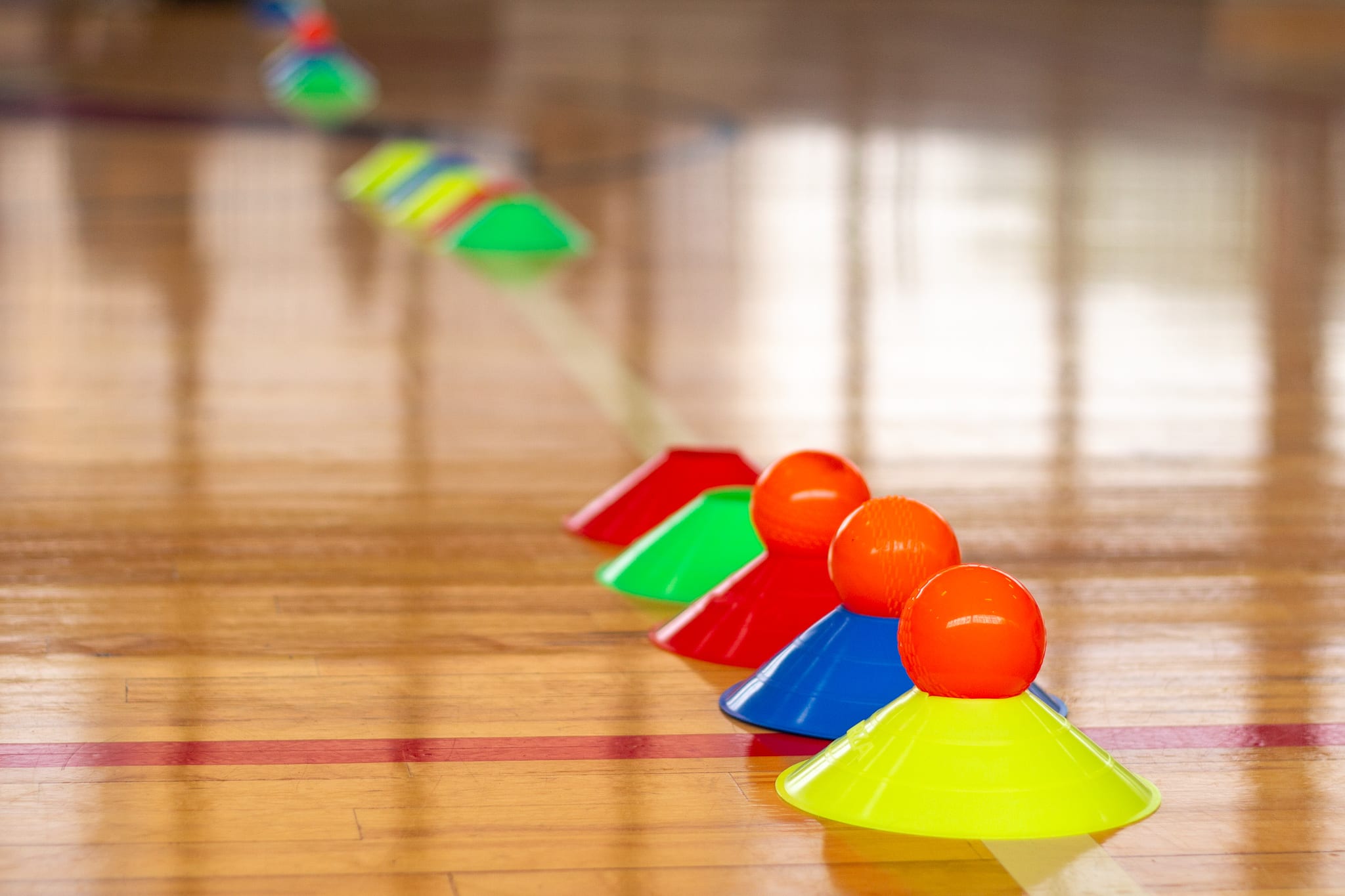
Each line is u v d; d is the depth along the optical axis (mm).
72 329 6625
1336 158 12133
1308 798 2688
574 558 4004
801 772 2699
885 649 2982
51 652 3316
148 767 2762
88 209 9484
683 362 6246
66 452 4887
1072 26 21672
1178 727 2998
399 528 4219
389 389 5746
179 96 14297
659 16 22250
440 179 9492
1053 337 6809
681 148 12234
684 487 4188
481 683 3186
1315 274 8266
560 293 7531
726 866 2424
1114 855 2467
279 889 2340
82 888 2340
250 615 3557
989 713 2609
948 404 5676
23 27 19094
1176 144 12719
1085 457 5000
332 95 14500
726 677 3223
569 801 2645
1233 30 21000
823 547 3367
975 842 2500
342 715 3004
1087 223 9695
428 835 2518
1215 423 5438
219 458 4844
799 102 14672
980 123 13617
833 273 8133
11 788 2670
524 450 4996
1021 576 3885
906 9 23719
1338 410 5629
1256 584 3838
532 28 20688
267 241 8727
